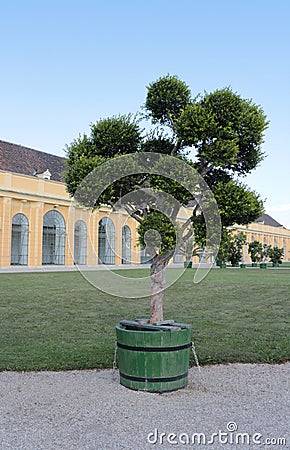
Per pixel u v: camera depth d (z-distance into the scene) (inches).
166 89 236.8
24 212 1316.4
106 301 518.6
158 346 196.9
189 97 238.5
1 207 1236.5
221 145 206.7
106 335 325.7
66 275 956.6
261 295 617.3
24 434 151.1
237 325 378.0
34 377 220.2
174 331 199.0
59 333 331.0
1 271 1101.1
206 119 206.2
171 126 238.8
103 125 237.1
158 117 245.3
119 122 238.5
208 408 178.5
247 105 219.0
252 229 2439.7
